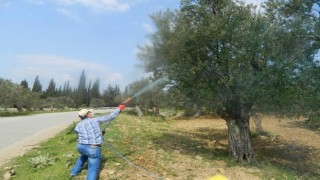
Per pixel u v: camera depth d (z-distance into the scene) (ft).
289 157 50.78
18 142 52.75
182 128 75.72
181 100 40.42
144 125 74.74
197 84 37.86
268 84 35.42
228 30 36.29
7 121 100.78
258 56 36.47
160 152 41.24
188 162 37.50
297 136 68.03
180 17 41.96
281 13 41.68
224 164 38.27
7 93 163.94
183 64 38.34
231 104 39.27
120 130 59.26
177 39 39.34
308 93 35.65
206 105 38.88
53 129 73.46
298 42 38.01
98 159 28.32
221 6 37.73
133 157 36.63
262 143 60.54
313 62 36.68
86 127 28.14
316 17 41.47
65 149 41.24
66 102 256.11
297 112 37.88
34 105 195.31
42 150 42.34
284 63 34.91
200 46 37.78
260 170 37.29
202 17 38.78
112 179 28.96
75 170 29.48
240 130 40.32
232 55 35.99
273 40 36.78
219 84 37.70
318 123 41.06
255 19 37.35
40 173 30.94
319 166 46.14
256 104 38.22
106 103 253.85
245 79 35.60
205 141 56.54
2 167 34.19
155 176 30.73
